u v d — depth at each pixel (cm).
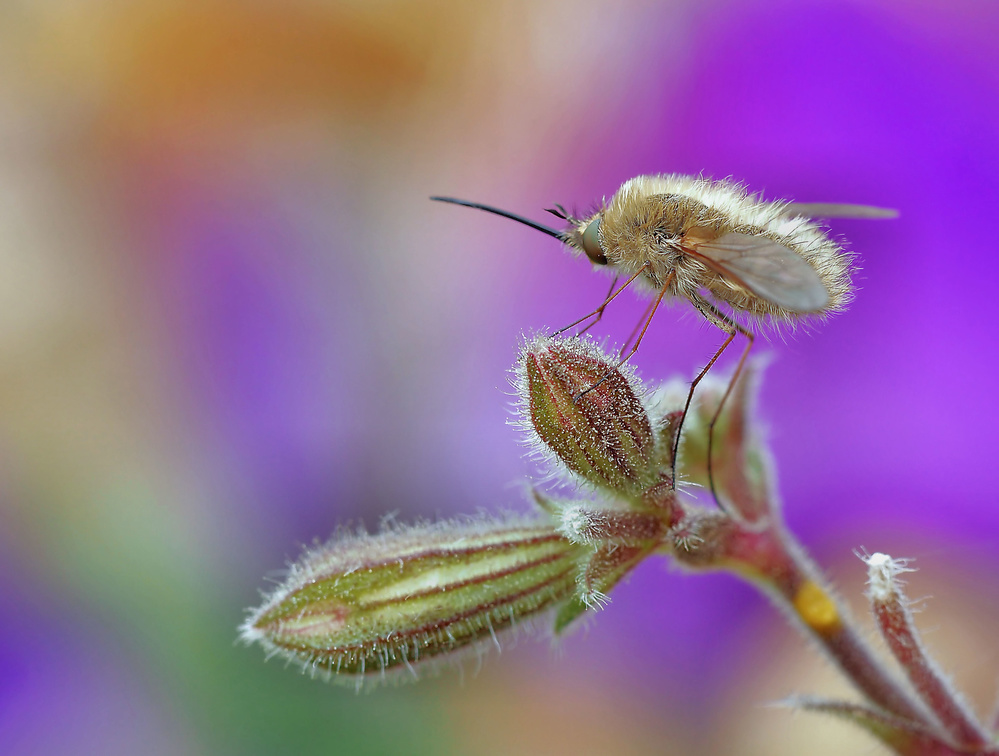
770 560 15
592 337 14
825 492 16
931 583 16
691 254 14
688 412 15
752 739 16
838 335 16
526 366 14
